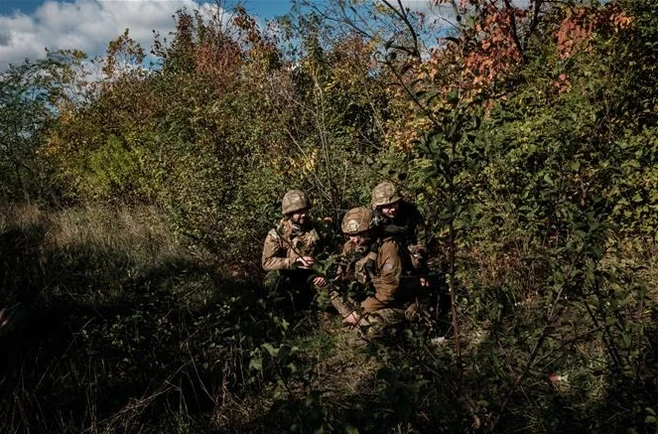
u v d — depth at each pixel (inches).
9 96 455.2
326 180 255.0
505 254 190.9
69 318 209.3
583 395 137.7
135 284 227.1
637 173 205.5
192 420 152.6
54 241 299.7
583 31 244.4
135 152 386.9
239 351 170.9
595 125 203.8
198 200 263.1
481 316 147.8
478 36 281.6
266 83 293.3
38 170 459.8
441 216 106.7
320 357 165.3
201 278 244.5
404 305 181.5
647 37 243.4
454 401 109.9
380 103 326.3
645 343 135.2
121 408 157.1
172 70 427.8
